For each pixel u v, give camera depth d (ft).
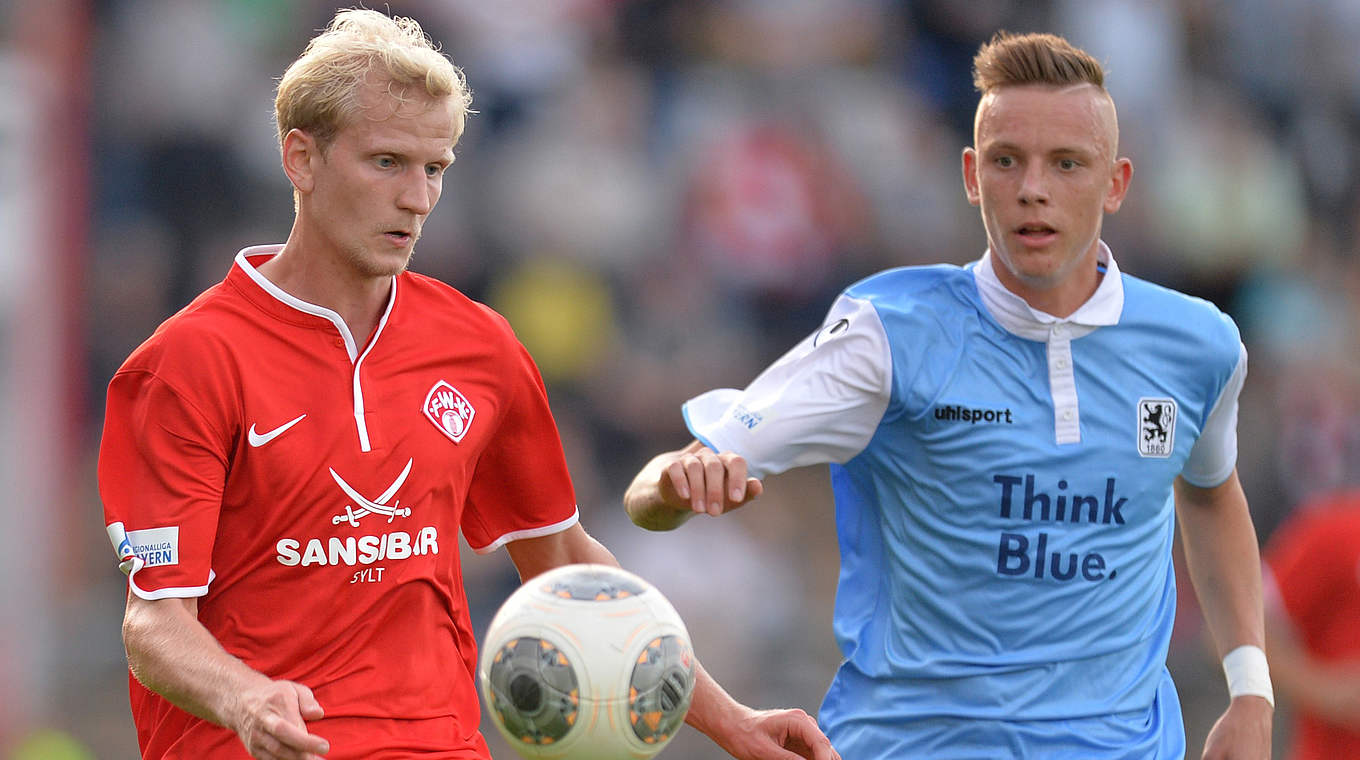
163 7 162.40
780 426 54.70
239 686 42.42
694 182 171.01
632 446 157.48
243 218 160.76
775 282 169.48
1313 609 81.35
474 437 49.88
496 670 45.06
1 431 125.59
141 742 49.52
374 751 46.93
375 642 47.88
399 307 49.52
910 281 56.24
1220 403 56.65
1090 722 54.44
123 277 155.12
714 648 138.51
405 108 46.52
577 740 44.39
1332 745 82.17
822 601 145.07
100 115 157.38
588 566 46.91
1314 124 194.18
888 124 179.83
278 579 47.19
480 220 164.35
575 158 167.02
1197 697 137.08
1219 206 180.86
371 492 47.60
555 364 159.43
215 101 161.58
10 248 127.24
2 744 121.19
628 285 164.76
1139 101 182.09
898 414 55.11
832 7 182.91
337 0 170.30
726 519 144.97
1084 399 54.65
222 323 47.14
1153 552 55.72
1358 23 197.06
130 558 45.88
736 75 180.55
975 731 54.29
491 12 173.68
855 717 56.24
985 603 54.44
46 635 127.95
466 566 134.51
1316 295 181.98
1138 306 55.36
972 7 184.65
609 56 179.93
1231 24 192.75
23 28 143.64
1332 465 161.89
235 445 46.88
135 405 46.62
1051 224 52.70
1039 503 54.24
